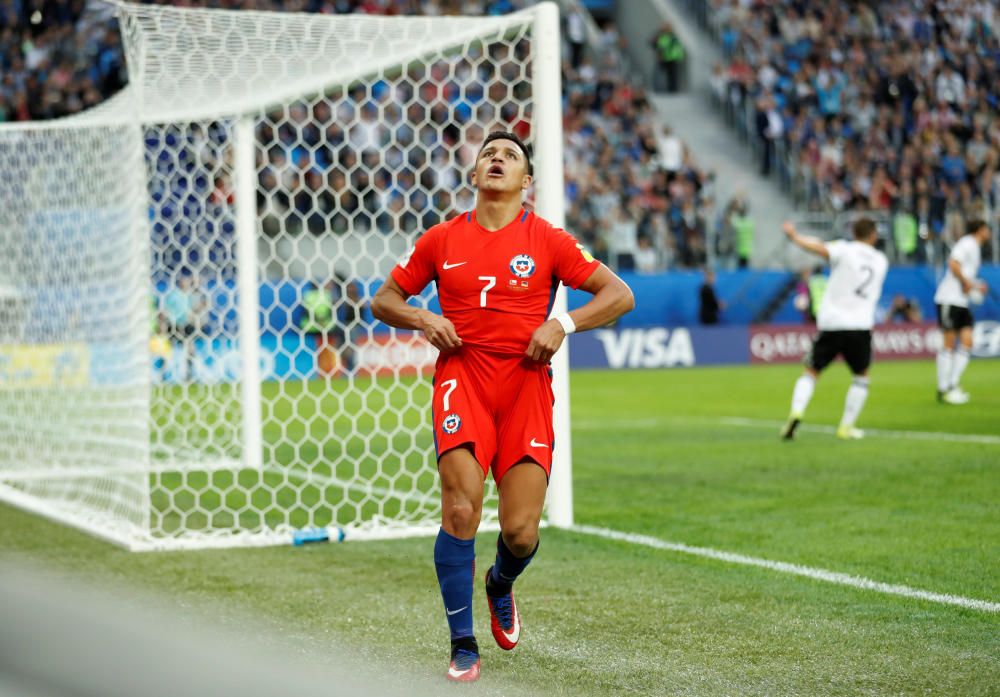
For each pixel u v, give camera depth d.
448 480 11.02
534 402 11.30
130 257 20.77
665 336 74.31
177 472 28.30
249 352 28.14
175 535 20.08
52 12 72.69
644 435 35.81
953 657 11.78
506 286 11.27
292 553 18.42
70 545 19.19
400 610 14.18
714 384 58.53
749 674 11.16
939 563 16.81
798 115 92.31
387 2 86.69
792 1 101.44
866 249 32.75
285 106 24.41
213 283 35.84
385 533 19.80
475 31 20.62
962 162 89.69
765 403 47.34
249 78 22.92
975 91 98.38
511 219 11.58
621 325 73.81
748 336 76.69
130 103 20.17
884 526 19.91
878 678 10.98
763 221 87.00
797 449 31.50
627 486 25.23
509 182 11.40
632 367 73.06
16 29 72.31
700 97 99.00
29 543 19.39
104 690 1.97
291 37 21.00
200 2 79.19
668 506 22.47
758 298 78.75
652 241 78.62
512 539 11.04
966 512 21.23
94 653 2.01
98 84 72.06
